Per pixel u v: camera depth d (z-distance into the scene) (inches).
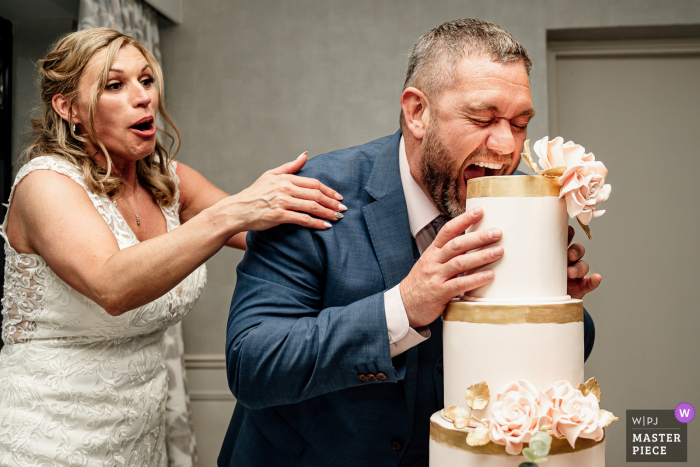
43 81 54.7
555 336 30.7
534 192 31.6
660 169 123.7
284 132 119.0
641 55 123.4
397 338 34.0
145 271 44.0
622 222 124.1
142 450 58.1
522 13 114.6
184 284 58.9
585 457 29.8
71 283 48.3
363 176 43.3
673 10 112.3
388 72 117.3
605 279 123.8
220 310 118.1
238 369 38.4
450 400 32.9
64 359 52.6
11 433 51.6
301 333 36.0
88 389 52.7
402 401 39.2
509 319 30.4
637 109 124.1
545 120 113.0
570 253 38.7
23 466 51.2
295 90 119.1
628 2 112.8
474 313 31.2
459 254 32.2
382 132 117.1
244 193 42.7
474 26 36.7
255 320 38.9
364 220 41.3
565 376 31.1
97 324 52.4
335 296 39.5
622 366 122.9
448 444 30.9
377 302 34.6
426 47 38.3
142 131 54.9
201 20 121.6
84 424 52.7
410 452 41.5
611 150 124.6
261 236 41.8
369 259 40.1
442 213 40.8
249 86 120.1
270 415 43.5
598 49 122.5
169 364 100.7
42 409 51.8
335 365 34.7
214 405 116.9
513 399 29.3
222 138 120.3
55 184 50.3
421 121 39.0
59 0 98.7
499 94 34.2
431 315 33.4
